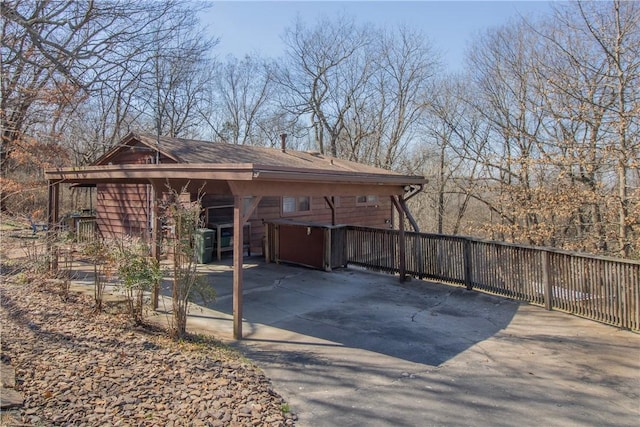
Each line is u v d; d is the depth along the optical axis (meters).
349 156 26.92
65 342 4.75
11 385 3.53
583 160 10.32
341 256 10.76
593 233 11.29
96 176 7.26
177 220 5.72
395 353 5.31
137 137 11.25
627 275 6.29
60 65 9.80
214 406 3.57
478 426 3.56
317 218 15.04
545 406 3.96
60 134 10.73
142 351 4.72
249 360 4.86
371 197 17.84
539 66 14.62
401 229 9.48
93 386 3.72
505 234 14.05
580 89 11.61
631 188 10.02
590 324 6.59
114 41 10.93
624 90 10.55
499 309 7.41
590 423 3.65
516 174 14.84
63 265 8.73
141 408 3.41
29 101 9.55
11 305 6.04
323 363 4.89
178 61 14.93
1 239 7.50
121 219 12.38
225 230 11.61
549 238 12.20
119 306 6.50
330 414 3.68
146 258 5.86
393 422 3.58
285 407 3.74
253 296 8.02
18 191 8.98
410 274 9.77
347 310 7.24
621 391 4.31
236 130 29.83
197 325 6.19
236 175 5.38
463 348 5.54
